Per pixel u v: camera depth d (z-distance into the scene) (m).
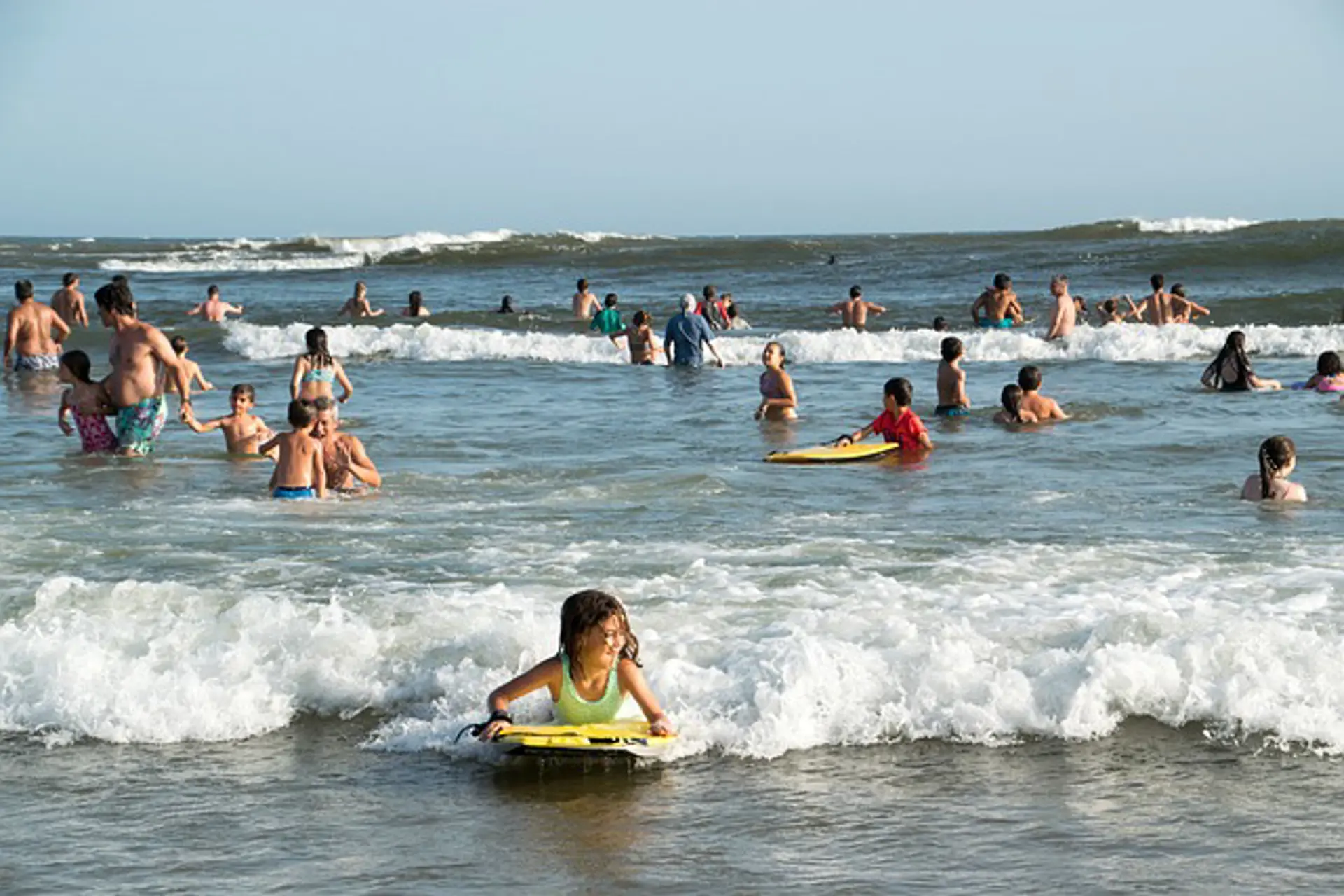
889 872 5.72
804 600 9.06
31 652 7.90
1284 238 51.72
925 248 61.97
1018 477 14.45
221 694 7.49
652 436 17.53
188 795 6.56
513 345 29.69
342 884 5.64
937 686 7.43
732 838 6.07
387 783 6.70
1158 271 48.97
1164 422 18.16
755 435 17.61
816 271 52.72
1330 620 8.41
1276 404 19.64
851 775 6.75
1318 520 11.98
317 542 11.20
